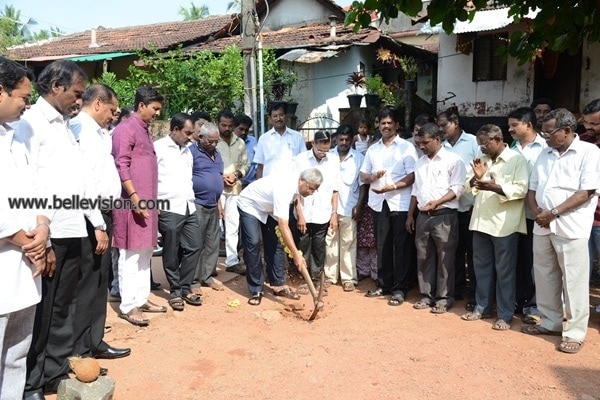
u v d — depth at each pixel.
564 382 3.76
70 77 3.39
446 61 12.05
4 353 2.98
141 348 4.36
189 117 5.20
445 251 5.20
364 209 6.17
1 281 2.78
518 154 4.76
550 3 4.41
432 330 4.75
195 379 3.82
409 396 3.56
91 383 3.31
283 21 15.17
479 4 4.32
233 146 6.72
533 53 4.91
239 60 10.34
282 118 6.57
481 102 11.73
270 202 5.32
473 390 3.65
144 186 4.66
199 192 5.78
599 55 10.72
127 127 4.63
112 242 4.75
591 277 6.21
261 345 4.43
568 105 11.38
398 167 5.55
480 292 5.05
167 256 5.23
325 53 11.61
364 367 3.99
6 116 2.71
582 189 4.19
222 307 5.40
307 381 3.77
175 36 15.97
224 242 7.87
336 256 6.20
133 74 11.55
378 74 13.66
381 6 4.12
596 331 4.73
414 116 11.88
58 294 3.61
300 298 5.73
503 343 4.46
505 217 4.75
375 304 5.55
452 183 5.13
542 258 4.53
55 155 3.43
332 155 5.93
